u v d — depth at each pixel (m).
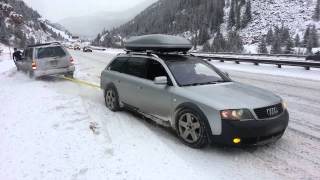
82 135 5.85
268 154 5.01
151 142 5.47
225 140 4.72
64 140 5.59
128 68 7.29
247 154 5.00
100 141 5.51
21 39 146.00
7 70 21.75
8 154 5.04
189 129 5.25
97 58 35.34
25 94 10.54
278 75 17.08
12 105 8.80
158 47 6.37
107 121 6.84
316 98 9.78
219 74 6.41
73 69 14.62
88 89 11.48
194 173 4.30
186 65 6.25
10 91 11.54
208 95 5.14
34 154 4.99
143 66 6.71
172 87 5.68
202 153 5.01
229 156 4.91
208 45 154.50
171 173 4.29
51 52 14.15
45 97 9.78
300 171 4.41
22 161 4.73
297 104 8.86
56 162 4.66
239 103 4.81
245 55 36.09
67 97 9.77
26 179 4.17
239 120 4.65
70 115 7.37
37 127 6.43
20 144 5.46
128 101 7.10
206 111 4.88
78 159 4.75
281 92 11.01
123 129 6.23
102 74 8.33
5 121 7.07
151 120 6.89
